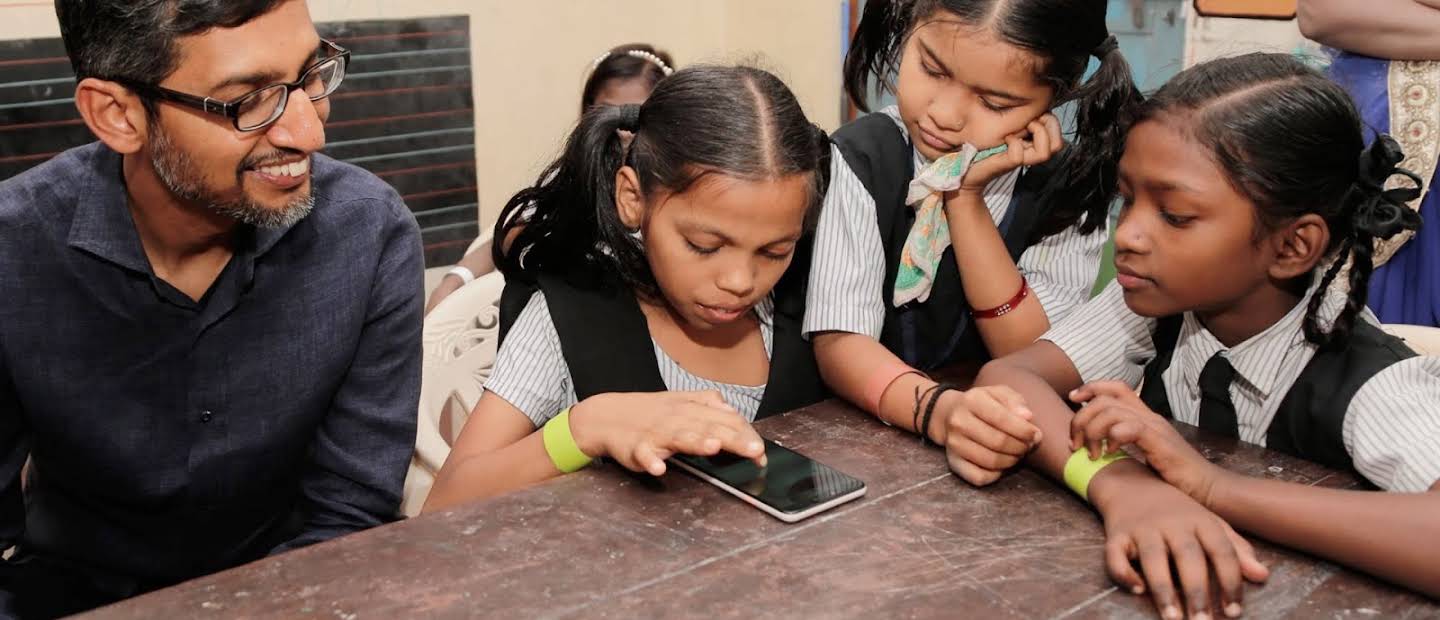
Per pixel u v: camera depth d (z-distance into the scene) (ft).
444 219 9.80
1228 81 3.45
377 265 4.89
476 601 2.84
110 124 3.97
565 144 4.74
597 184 4.43
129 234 4.33
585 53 10.17
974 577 2.96
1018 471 3.59
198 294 4.54
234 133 3.90
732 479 3.42
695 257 4.00
